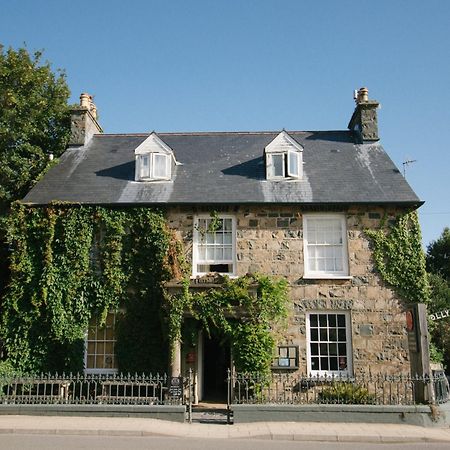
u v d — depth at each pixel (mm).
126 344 16312
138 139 21359
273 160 18125
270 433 11180
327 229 17172
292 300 16438
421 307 13797
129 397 13383
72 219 17000
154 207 17000
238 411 12719
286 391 15422
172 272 16359
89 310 16531
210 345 18750
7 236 18422
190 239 16922
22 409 12984
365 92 20844
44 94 23312
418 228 16844
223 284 15352
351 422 12586
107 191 17625
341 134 21016
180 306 15102
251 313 15180
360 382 15539
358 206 16984
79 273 16656
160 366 16031
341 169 18531
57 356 16328
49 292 16562
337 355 16172
